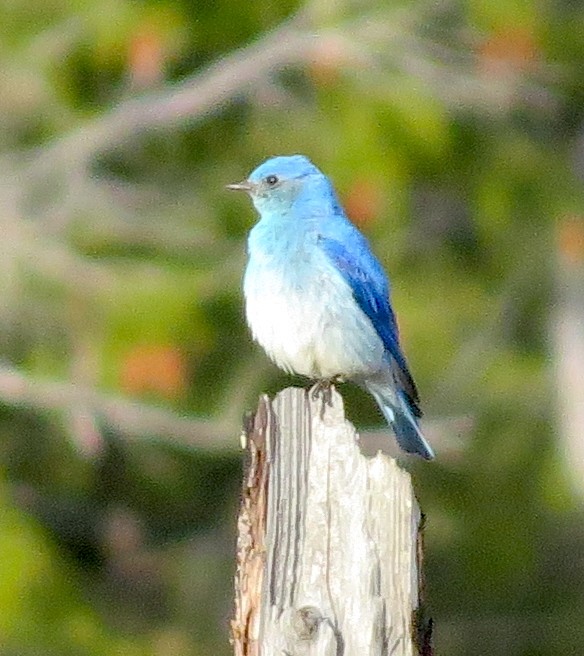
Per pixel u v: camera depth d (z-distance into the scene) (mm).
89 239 17141
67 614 16219
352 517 6906
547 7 18781
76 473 18000
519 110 18562
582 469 18547
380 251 17844
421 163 17750
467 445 17500
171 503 18547
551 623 18828
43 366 16453
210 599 18438
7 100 18172
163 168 18125
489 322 18719
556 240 19016
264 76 17875
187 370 16453
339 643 6727
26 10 18219
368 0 18000
